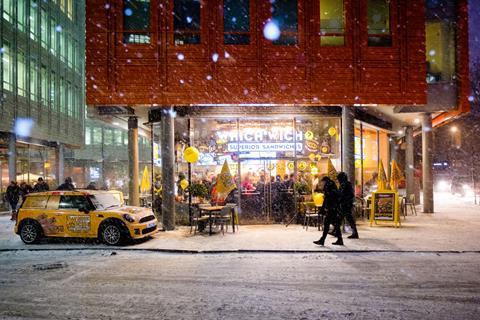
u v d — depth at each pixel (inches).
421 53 588.1
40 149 1248.8
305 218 572.1
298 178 611.8
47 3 1248.8
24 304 249.6
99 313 231.6
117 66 560.4
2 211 962.1
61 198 477.7
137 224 453.7
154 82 561.9
